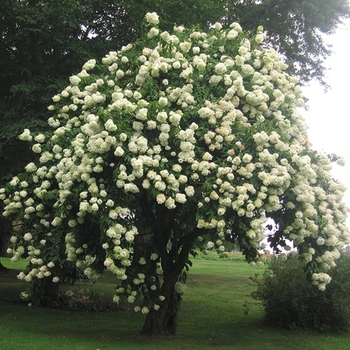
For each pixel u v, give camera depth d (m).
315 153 7.18
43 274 7.00
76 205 6.63
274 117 7.00
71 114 7.54
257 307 11.85
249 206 6.02
